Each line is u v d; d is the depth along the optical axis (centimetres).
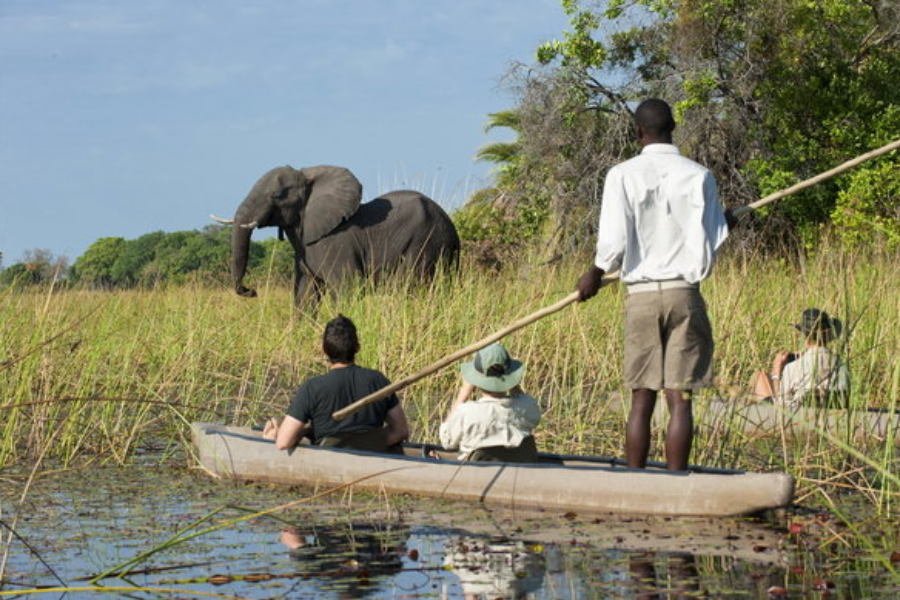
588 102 4059
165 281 2256
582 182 3916
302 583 741
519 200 4162
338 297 2491
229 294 2541
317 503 1041
